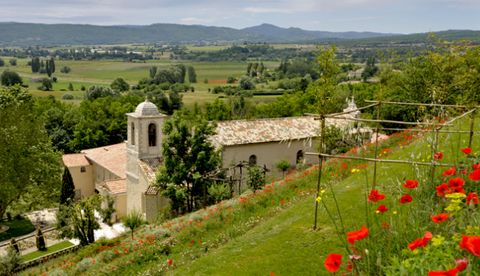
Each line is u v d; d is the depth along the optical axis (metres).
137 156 37.44
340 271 8.08
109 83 152.00
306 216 14.55
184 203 31.45
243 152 37.44
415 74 30.98
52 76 171.50
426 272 4.92
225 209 22.25
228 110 75.19
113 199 38.12
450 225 6.29
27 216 46.69
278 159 39.12
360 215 12.94
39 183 42.59
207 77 169.12
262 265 12.09
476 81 23.52
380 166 16.80
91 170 53.56
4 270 29.11
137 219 26.02
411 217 7.36
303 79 99.62
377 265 5.86
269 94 110.56
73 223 33.62
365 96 60.31
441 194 6.52
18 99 42.94
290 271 11.40
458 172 8.91
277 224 15.75
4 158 39.44
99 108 70.44
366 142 24.33
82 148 65.56
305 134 40.06
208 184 31.31
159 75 142.62
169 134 31.34
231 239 17.80
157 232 21.92
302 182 22.03
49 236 39.06
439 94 23.66
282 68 159.38
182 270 14.36
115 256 21.55
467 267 4.51
